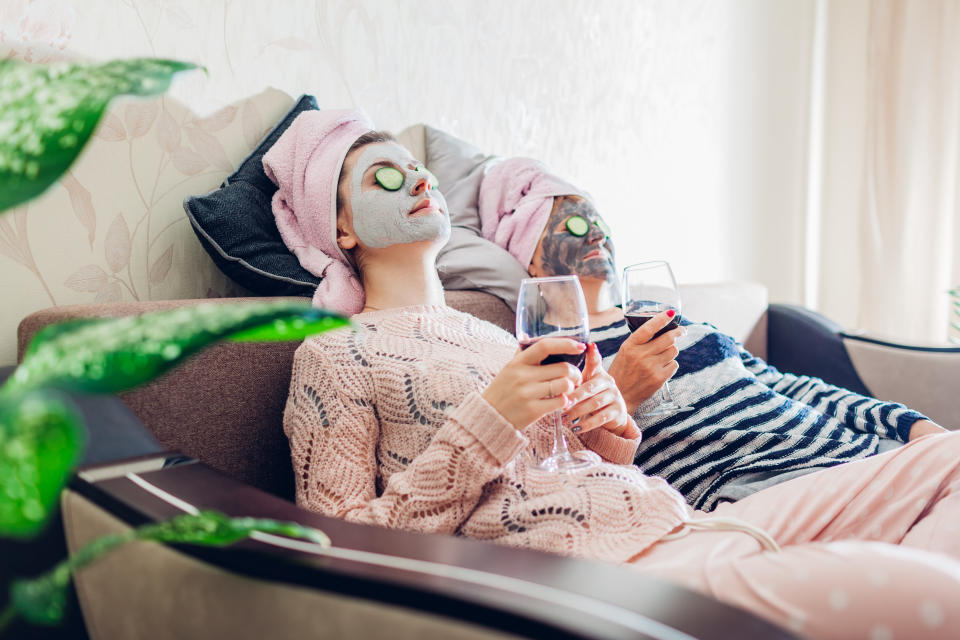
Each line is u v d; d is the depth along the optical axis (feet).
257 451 3.73
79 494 2.52
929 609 1.97
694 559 2.69
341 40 5.34
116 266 4.19
